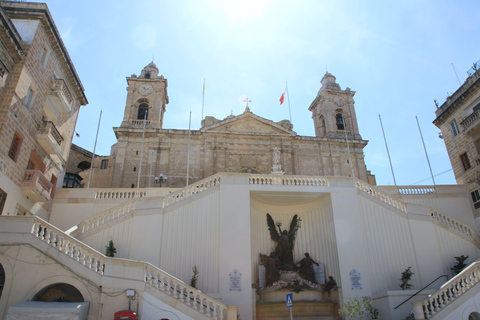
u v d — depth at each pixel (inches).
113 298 555.5
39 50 857.5
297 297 792.3
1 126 723.4
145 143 1531.7
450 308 622.2
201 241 785.6
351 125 1788.9
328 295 803.4
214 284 747.4
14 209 784.3
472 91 1149.7
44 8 857.5
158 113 1644.9
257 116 1617.9
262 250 892.0
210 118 1633.9
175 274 755.4
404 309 695.7
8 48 760.3
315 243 892.0
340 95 1863.9
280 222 937.5
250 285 743.1
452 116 1261.1
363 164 1644.9
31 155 873.5
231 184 833.5
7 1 848.9
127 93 1679.4
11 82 765.3
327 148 1637.6
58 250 575.8
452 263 856.9
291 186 858.1
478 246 889.5
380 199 884.0
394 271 821.2
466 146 1189.7
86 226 792.3
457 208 1138.0
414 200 1135.0
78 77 1080.2
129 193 1029.2
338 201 855.7
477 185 1123.3
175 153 1526.8
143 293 563.8
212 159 1513.3
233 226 791.1
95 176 1552.7
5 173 743.1
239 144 1563.7
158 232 783.1
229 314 591.5
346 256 802.2
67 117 1070.4
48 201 917.2
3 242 573.9
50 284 560.1
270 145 1582.2
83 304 534.3
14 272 561.0
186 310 573.6
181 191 836.0
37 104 860.0
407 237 861.2
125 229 796.0
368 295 771.4
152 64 1804.9
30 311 505.4
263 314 764.6
